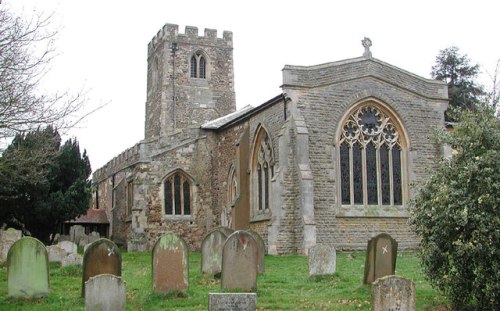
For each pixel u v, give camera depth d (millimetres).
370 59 31516
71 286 18094
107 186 48406
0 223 34688
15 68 18906
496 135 14727
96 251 15969
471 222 13961
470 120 15273
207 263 20172
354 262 24359
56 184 34500
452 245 14281
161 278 16031
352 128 31062
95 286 13609
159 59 52156
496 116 15531
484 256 13758
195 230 37594
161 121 49812
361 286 16734
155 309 14812
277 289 17250
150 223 36531
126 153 42500
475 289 14031
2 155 20406
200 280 19219
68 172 34656
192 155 38219
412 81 32219
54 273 20406
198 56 51750
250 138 34500
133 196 38219
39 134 22078
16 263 15766
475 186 14203
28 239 15891
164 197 37219
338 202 30000
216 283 18672
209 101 51219
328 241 29531
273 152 31500
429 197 15227
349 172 30625
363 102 31203
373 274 16766
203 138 38625
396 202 31422
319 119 30172
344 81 30844
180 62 50969
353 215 30188
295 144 29516
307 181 28797
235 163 35781
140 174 36750
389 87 31719
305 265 23438
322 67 30531
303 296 16219
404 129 31766
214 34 52250
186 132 38531
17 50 18047
